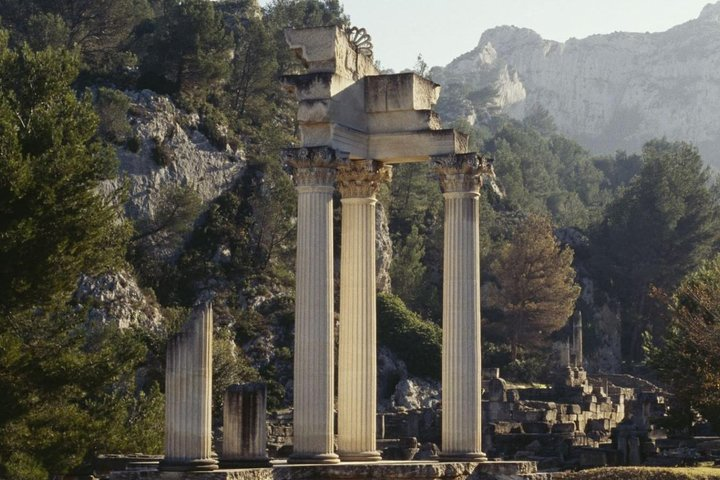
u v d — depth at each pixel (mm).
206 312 50750
